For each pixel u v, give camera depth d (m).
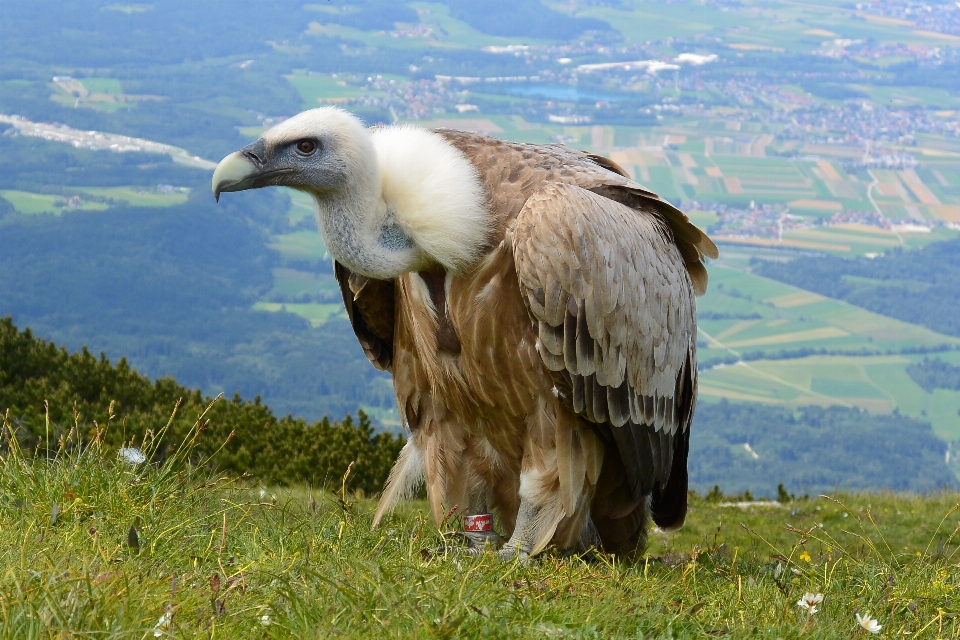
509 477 6.51
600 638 3.74
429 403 6.64
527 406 6.03
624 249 5.91
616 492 6.49
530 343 5.86
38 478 5.12
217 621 3.42
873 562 6.41
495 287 5.80
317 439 12.82
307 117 5.66
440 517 6.52
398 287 6.45
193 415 11.89
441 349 6.15
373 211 5.74
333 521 5.44
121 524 4.77
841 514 13.85
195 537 4.66
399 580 4.06
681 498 7.12
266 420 12.91
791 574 5.59
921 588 5.27
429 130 6.12
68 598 3.35
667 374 6.43
